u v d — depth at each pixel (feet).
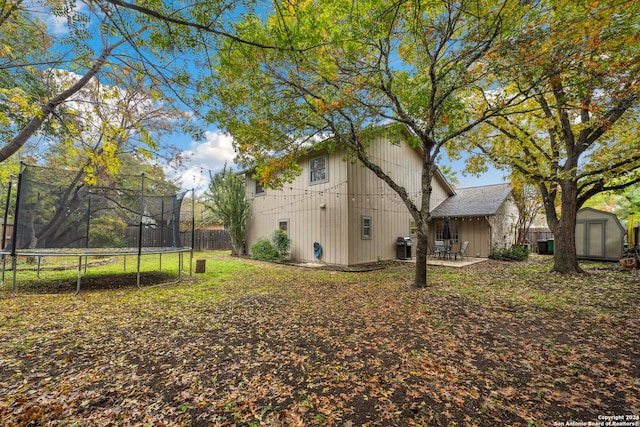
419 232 22.98
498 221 46.32
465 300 18.31
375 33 16.58
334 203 37.09
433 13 18.29
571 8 14.47
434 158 22.89
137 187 40.09
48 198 23.30
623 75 16.44
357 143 24.85
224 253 56.39
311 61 19.74
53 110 15.21
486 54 17.03
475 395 8.04
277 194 45.96
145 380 8.75
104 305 16.99
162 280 25.71
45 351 10.66
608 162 23.57
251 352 10.80
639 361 9.96
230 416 7.11
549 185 31.09
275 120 23.70
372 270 32.22
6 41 15.16
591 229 39.73
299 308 16.65
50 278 25.84
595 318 14.64
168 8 9.61
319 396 8.00
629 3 13.23
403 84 23.41
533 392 8.18
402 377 9.02
